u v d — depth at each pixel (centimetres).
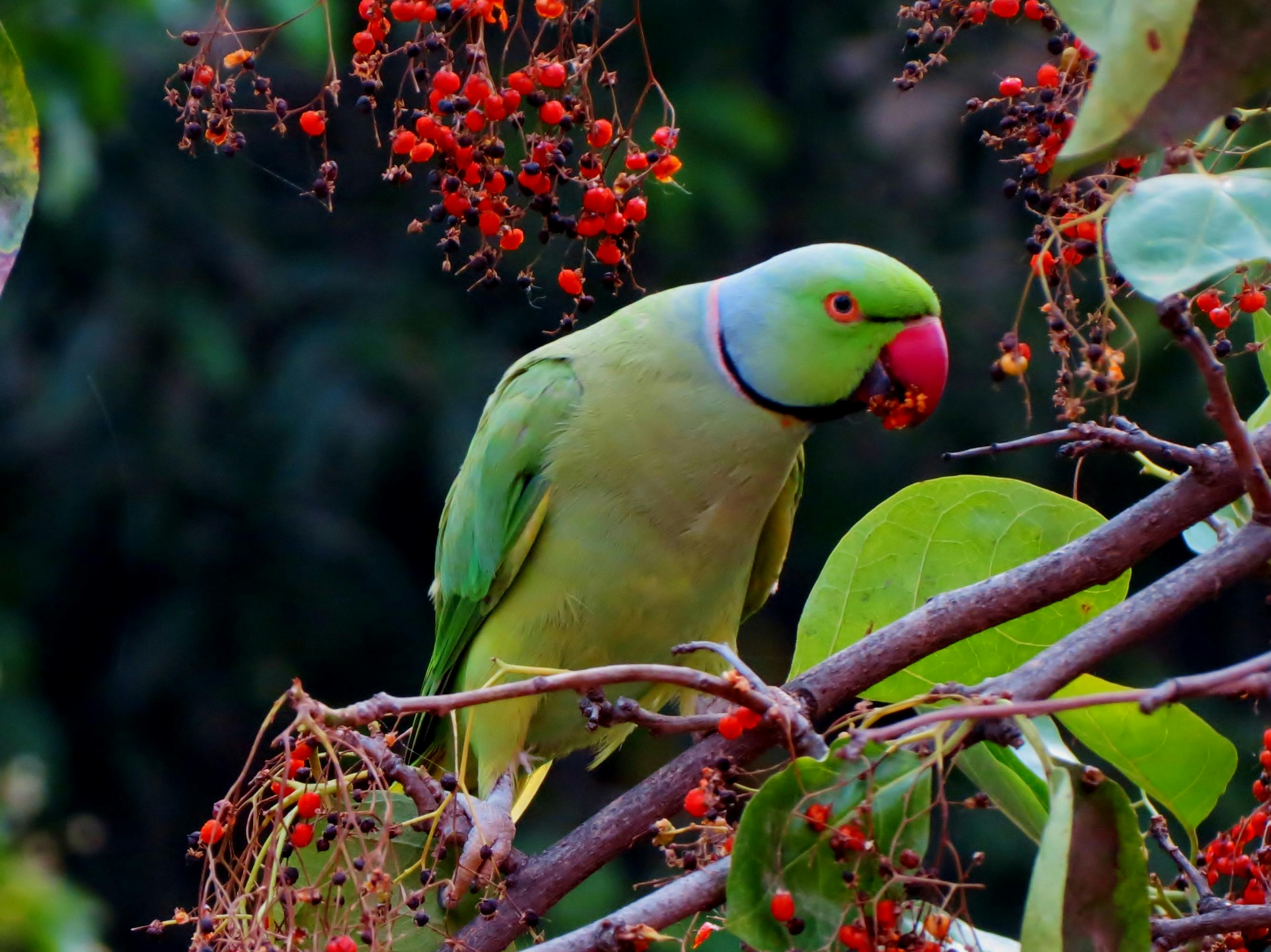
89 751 1579
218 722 1566
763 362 549
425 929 441
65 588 1575
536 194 415
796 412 557
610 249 425
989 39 1700
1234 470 369
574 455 582
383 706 326
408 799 442
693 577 589
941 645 396
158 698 1552
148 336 1501
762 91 1728
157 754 1598
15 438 1503
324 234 1606
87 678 1591
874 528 456
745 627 1611
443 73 397
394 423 1497
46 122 1030
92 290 1538
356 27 1354
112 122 1088
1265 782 408
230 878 373
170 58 1409
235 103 1483
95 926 952
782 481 582
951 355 1560
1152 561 1562
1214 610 1586
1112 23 287
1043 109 378
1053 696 345
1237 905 365
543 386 597
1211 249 287
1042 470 1518
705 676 339
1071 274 395
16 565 1538
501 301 1579
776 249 1670
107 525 1542
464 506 635
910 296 531
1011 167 1658
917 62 405
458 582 638
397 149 405
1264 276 395
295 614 1536
